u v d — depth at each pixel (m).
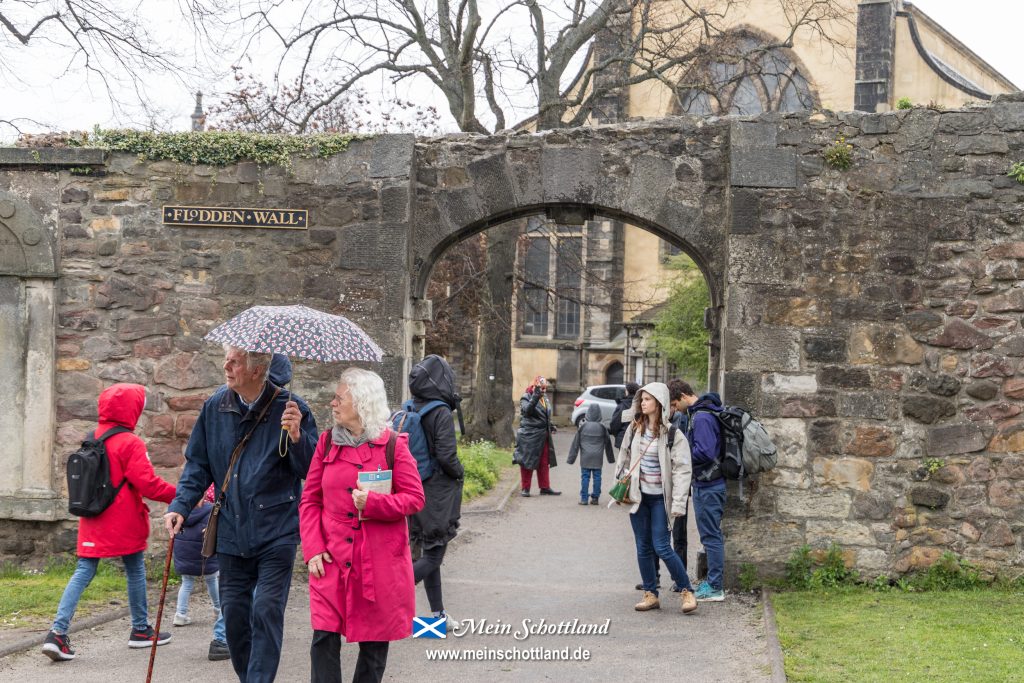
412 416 7.49
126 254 9.89
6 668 6.52
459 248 30.19
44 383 9.88
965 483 9.05
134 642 7.04
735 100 36.50
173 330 9.86
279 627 5.47
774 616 7.98
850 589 8.92
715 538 8.69
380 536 5.15
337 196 9.78
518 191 9.80
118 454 6.84
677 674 6.55
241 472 5.53
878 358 9.16
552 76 21.89
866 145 9.26
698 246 9.55
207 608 8.36
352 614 5.07
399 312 9.68
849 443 9.14
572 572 10.34
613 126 9.71
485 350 26.20
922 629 7.46
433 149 9.95
